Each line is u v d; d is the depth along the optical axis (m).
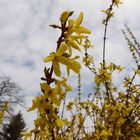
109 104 3.84
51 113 1.61
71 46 1.61
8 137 29.81
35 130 2.06
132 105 3.92
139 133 3.69
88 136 4.02
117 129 3.58
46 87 1.60
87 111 4.51
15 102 24.56
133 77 3.94
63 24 1.62
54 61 1.59
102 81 4.41
